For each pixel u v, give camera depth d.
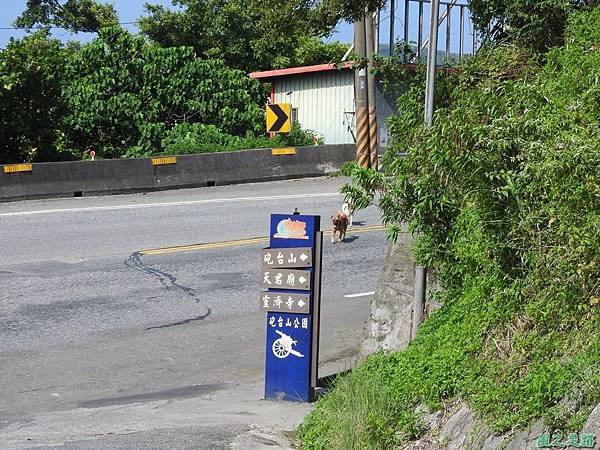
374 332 14.14
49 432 12.05
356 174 11.78
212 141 39.97
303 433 11.11
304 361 13.86
